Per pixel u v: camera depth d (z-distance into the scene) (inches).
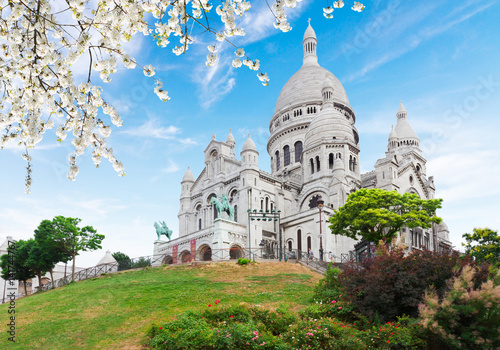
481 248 1711.4
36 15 370.9
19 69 401.1
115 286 1721.2
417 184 3408.0
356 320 1082.7
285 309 1075.9
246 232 2780.5
